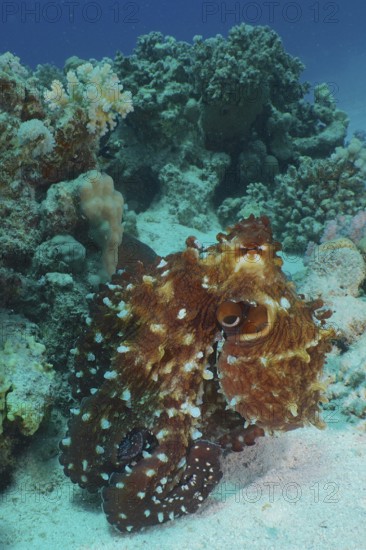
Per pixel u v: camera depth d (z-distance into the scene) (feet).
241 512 2.51
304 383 2.37
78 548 2.47
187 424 2.45
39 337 3.29
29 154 3.47
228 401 2.39
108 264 3.72
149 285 2.49
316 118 8.51
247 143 7.85
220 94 7.06
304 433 2.89
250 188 7.45
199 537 2.42
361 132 8.79
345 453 2.74
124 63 7.63
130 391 2.49
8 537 2.58
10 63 3.60
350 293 3.76
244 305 2.39
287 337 2.33
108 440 2.53
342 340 3.43
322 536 2.34
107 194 3.63
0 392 2.74
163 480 2.41
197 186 7.26
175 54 7.98
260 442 2.86
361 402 2.95
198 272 2.42
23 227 3.49
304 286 3.92
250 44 7.30
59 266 3.44
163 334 2.42
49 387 2.91
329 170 6.53
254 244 2.34
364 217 4.93
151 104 7.14
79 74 3.88
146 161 7.49
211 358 2.50
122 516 2.43
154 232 6.63
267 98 7.61
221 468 2.68
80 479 2.63
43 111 3.63
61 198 3.50
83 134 3.67
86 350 2.82
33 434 2.97
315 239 6.41
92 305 2.93
